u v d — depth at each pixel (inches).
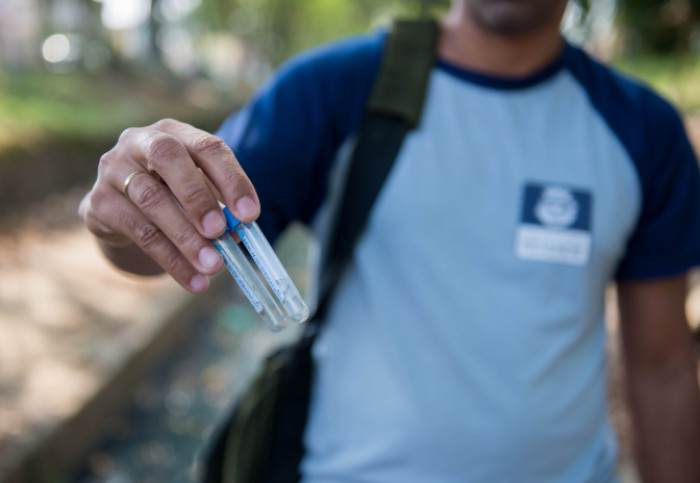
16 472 106.3
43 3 523.5
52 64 541.6
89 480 122.6
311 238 51.7
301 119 46.8
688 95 435.5
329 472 47.3
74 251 231.5
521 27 46.5
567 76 49.7
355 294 47.7
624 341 54.1
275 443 49.8
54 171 301.6
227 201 30.7
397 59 48.2
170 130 32.7
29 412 123.0
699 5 232.8
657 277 50.5
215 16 1074.7
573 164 47.5
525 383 45.3
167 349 180.1
